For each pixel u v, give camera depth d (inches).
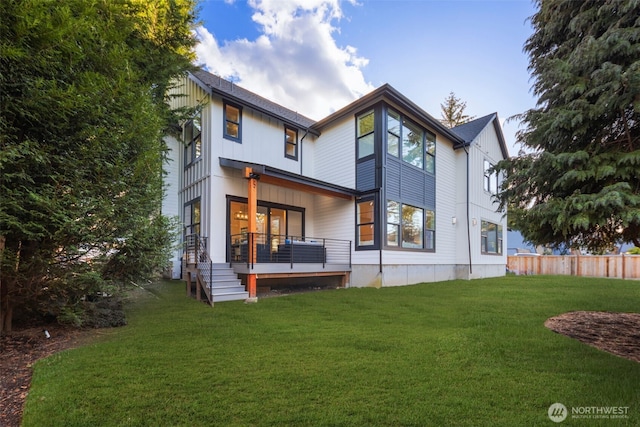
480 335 175.9
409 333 181.0
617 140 146.9
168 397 105.3
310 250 405.4
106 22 197.9
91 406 99.9
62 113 155.3
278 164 450.0
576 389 110.1
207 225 375.6
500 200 197.3
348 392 108.4
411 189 437.7
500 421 90.9
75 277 175.3
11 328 183.8
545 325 203.2
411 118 445.7
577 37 163.2
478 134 553.6
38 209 153.1
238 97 400.2
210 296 280.7
